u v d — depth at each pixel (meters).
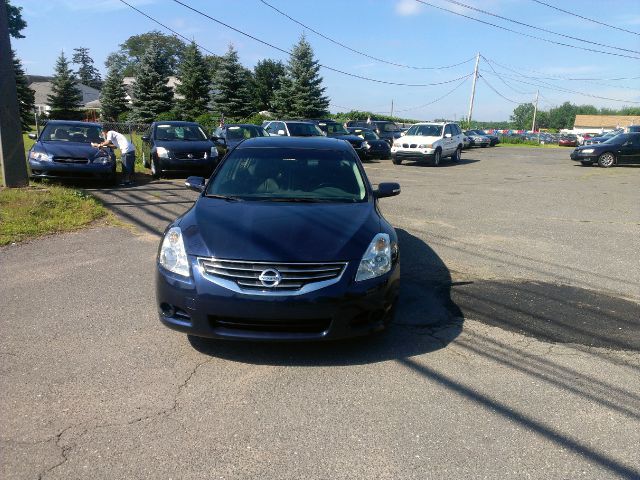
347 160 5.52
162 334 4.31
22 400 3.29
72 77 59.25
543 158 28.50
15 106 10.26
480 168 21.25
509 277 6.07
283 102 49.09
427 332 4.46
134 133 28.86
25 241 7.17
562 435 3.04
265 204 4.60
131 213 9.13
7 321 4.51
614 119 108.75
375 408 3.29
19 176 10.48
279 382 3.59
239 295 3.61
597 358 4.05
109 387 3.47
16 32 54.06
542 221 9.52
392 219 9.40
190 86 50.50
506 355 4.07
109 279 5.68
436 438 2.99
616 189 14.38
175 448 2.86
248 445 2.90
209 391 3.45
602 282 5.97
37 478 2.60
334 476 2.66
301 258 3.67
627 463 2.81
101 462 2.73
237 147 5.68
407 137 22.34
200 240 3.90
